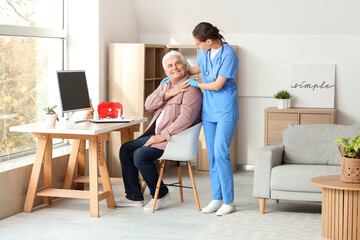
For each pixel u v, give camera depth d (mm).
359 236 3893
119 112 5270
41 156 4793
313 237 4043
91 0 6062
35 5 5641
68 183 5332
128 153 4949
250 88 6820
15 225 4402
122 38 6641
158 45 6551
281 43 6668
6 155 5254
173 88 4836
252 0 6480
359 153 4016
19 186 4801
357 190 3861
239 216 4637
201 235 4094
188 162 4852
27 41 5512
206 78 4777
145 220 4543
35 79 5652
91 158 4660
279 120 6367
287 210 4887
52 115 4824
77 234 4152
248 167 6934
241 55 6797
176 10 6777
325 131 5012
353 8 6258
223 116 4680
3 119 5215
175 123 4684
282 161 5078
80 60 6141
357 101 6508
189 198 5332
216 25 6789
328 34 6516
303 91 6625
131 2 6844
